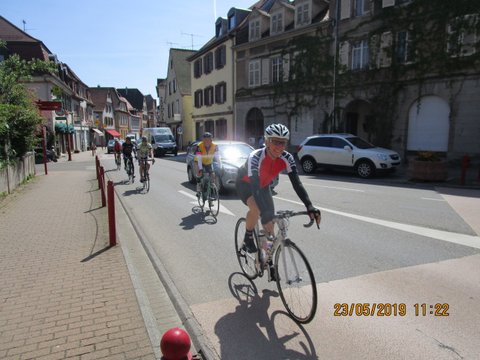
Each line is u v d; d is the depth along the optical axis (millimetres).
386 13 18812
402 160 19047
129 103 89688
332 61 21875
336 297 3951
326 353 2992
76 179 15141
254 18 27688
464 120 16625
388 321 3451
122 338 3184
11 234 6469
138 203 9758
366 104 22281
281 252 3645
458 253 5289
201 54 36375
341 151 15617
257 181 3611
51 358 2916
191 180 13656
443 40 16922
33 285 4281
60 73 36844
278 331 3346
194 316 3633
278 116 26109
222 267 5012
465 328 3299
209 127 36156
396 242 5855
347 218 7516
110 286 4234
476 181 13133
